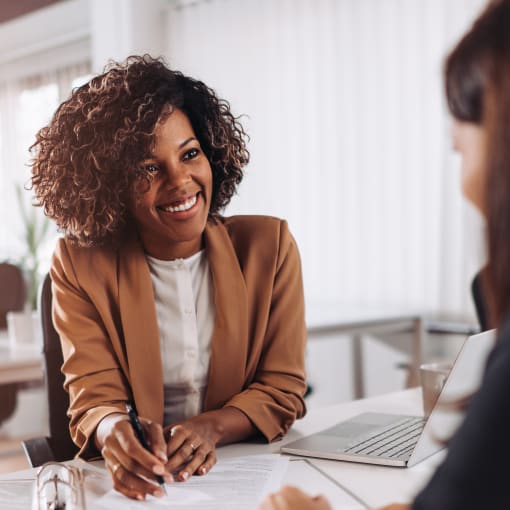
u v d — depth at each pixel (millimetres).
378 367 4129
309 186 4352
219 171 1584
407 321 3475
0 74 7566
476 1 3520
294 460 1270
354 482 1147
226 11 4727
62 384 1621
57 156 1478
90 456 1354
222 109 1598
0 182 7676
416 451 1212
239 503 1072
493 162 635
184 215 1433
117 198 1439
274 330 1552
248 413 1403
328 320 3303
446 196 3668
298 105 4387
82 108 1452
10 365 2598
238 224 1637
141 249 1527
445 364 1486
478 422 630
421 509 652
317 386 4512
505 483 610
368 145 4047
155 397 1465
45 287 1650
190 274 1537
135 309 1475
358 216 4109
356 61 4074
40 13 6043
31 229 4703
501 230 638
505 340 648
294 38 4387
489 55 645
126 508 1072
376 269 4043
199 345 1519
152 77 1436
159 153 1402
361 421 1474
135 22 5012
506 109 627
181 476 1177
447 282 3684
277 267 1570
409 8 3826
